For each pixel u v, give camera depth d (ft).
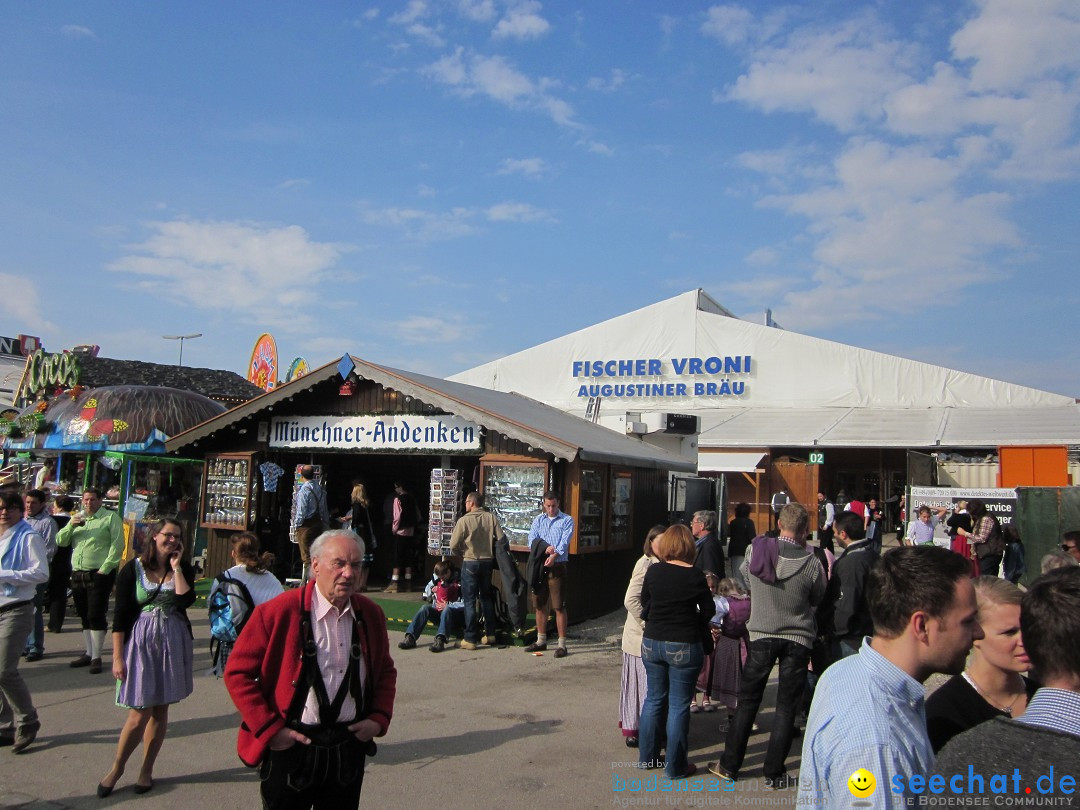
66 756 19.19
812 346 103.96
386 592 42.11
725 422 98.32
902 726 7.32
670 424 60.70
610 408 113.60
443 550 37.91
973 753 6.50
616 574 40.81
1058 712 6.56
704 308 114.62
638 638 20.21
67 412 47.19
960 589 7.56
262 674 11.30
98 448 44.65
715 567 27.35
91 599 26.81
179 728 21.26
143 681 16.65
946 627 7.52
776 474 88.43
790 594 17.83
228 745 19.99
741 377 106.93
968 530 44.91
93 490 28.07
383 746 20.15
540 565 30.66
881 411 96.58
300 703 11.11
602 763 19.10
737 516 46.39
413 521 43.34
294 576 43.32
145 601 16.94
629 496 41.93
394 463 49.75
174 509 43.86
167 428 45.24
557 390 117.50
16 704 19.12
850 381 101.65
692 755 20.03
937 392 97.25
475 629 31.40
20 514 19.77
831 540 57.31
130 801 16.63
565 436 36.83
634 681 20.16
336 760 11.14
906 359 99.35
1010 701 9.93
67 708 23.02
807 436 87.51
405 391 38.19
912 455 75.92
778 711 17.90
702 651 18.33
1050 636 6.81
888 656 7.74
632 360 113.09
